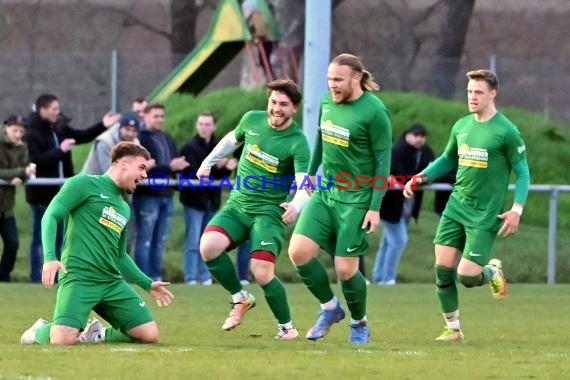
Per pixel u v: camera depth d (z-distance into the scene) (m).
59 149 35.84
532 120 56.53
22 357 19.06
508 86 59.38
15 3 83.38
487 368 18.77
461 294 35.97
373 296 34.41
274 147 23.09
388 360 19.53
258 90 54.81
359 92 22.42
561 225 48.91
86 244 21.16
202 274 38.03
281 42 63.09
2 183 35.44
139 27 85.12
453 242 23.83
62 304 21.12
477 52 83.81
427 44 81.50
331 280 39.75
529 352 21.27
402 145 37.78
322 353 20.34
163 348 20.70
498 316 29.53
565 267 44.91
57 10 84.44
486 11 83.94
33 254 36.56
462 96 58.84
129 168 21.39
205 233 23.34
